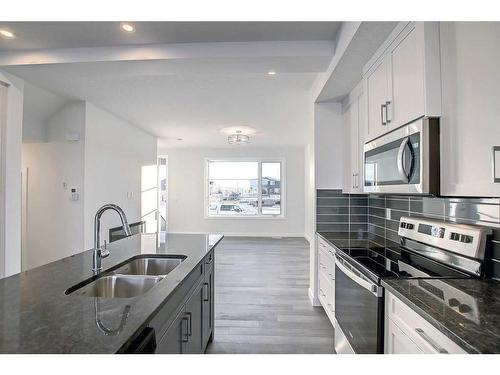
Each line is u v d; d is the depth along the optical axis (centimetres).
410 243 211
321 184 316
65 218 388
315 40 230
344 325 204
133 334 91
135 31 218
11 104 273
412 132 148
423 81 140
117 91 344
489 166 109
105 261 183
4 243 265
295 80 309
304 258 537
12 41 233
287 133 587
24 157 395
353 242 251
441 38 137
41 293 125
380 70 192
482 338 89
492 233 144
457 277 149
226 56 234
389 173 174
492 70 108
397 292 129
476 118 116
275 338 252
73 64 249
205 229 795
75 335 89
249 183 803
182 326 153
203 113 441
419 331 114
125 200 498
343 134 309
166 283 136
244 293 360
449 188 131
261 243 679
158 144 733
